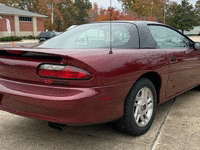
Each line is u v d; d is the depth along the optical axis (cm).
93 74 213
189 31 5831
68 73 210
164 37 339
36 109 224
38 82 225
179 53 338
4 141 265
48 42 312
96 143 259
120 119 257
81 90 211
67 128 301
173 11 5675
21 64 232
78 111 211
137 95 263
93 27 318
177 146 250
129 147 249
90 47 275
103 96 220
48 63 219
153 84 306
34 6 6600
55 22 6712
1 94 251
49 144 259
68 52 222
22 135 281
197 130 289
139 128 269
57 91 214
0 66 255
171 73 317
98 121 226
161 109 371
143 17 4181
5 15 3744
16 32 3922
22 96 225
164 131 286
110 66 226
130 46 279
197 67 399
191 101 412
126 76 239
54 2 6384
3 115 347
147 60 270
